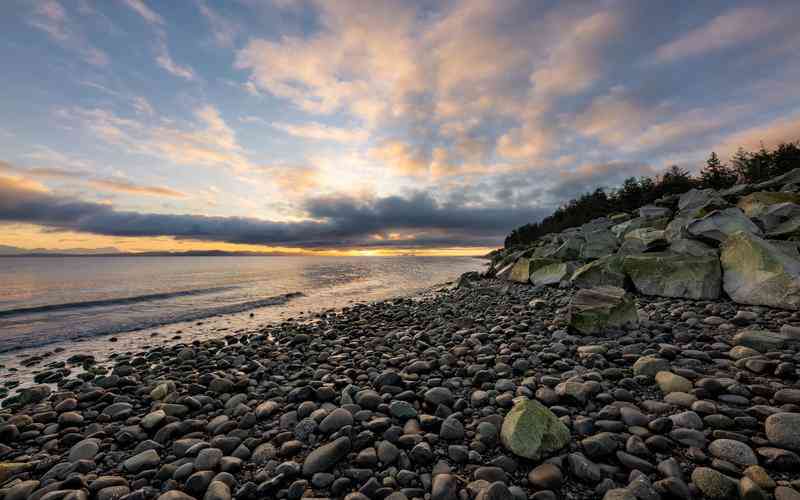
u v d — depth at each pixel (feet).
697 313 30.22
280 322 49.03
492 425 14.01
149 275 133.80
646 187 170.19
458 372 21.44
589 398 15.99
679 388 15.87
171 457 14.28
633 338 24.36
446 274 154.20
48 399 22.71
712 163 143.95
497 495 10.01
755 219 47.32
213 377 23.13
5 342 38.83
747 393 14.69
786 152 112.98
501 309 43.52
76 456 14.47
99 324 47.78
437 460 12.67
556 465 11.52
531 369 20.62
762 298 30.09
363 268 212.23
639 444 12.00
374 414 16.31
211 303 66.44
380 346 29.99
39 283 98.22
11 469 13.53
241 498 11.53
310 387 19.53
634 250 52.70
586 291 30.25
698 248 42.73
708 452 11.64
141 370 27.86
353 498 10.77
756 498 9.27
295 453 13.83
